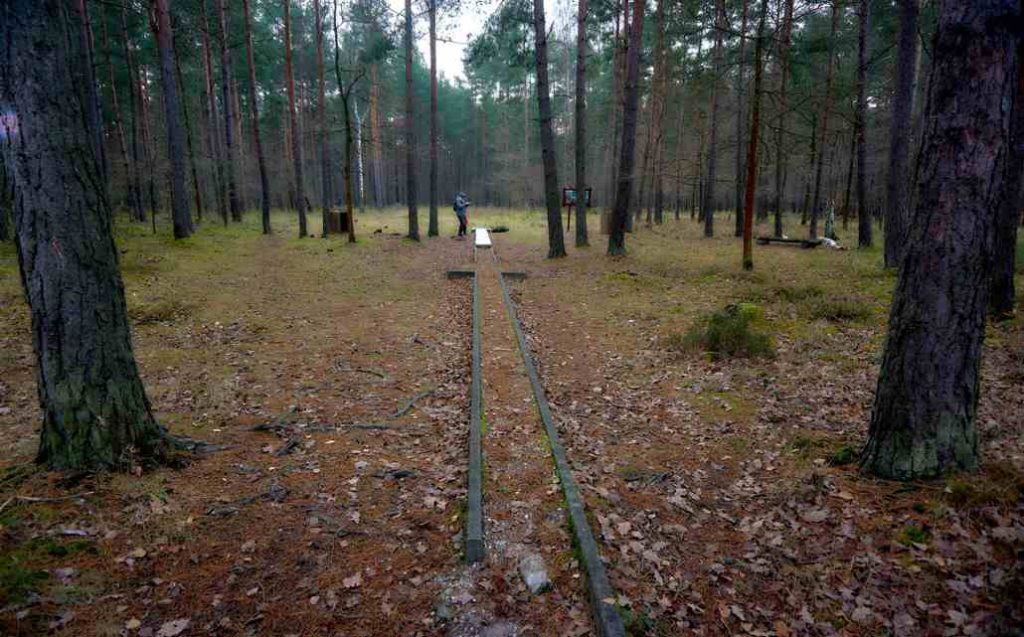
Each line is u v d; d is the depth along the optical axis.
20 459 4.42
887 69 23.22
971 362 3.94
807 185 30.06
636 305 11.84
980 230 3.72
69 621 2.99
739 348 8.09
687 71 25.84
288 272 15.39
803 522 3.96
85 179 4.00
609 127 29.06
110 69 24.23
